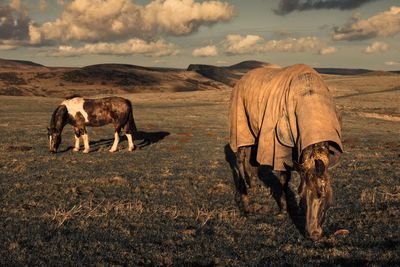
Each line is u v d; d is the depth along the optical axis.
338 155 6.02
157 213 7.68
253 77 8.38
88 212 7.52
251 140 8.48
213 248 5.75
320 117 5.99
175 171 12.63
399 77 106.75
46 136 22.00
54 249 5.63
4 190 9.39
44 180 10.69
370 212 7.72
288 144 6.70
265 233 6.52
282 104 6.84
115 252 5.57
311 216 5.44
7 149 16.67
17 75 198.50
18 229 6.51
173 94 86.44
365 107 53.16
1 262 5.17
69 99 16.89
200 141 22.11
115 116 17.17
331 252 5.59
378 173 12.32
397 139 26.02
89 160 14.66
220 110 50.75
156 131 27.56
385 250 5.54
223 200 8.88
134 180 10.96
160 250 5.69
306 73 6.78
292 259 5.39
